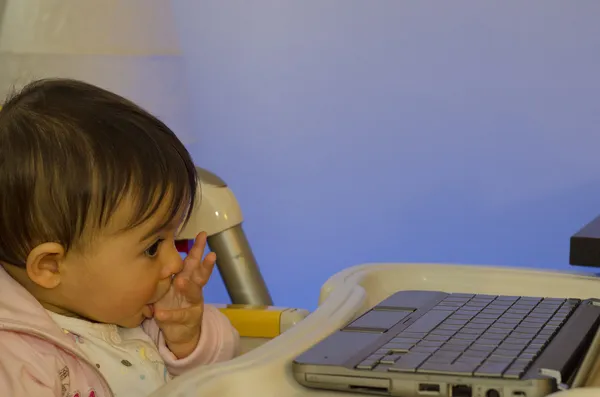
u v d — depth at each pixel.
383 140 2.05
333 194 2.11
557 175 1.95
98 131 0.78
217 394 0.58
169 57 1.49
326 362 0.61
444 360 0.60
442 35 1.97
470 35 1.95
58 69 1.37
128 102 0.85
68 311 0.85
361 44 2.02
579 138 1.92
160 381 0.90
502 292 0.92
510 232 2.01
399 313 0.76
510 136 1.97
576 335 0.68
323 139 2.09
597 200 1.93
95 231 0.78
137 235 0.80
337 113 2.07
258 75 2.10
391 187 2.07
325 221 2.12
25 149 0.77
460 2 1.95
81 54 1.38
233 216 1.21
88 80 1.40
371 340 0.67
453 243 2.05
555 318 0.74
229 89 2.12
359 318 0.74
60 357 0.78
